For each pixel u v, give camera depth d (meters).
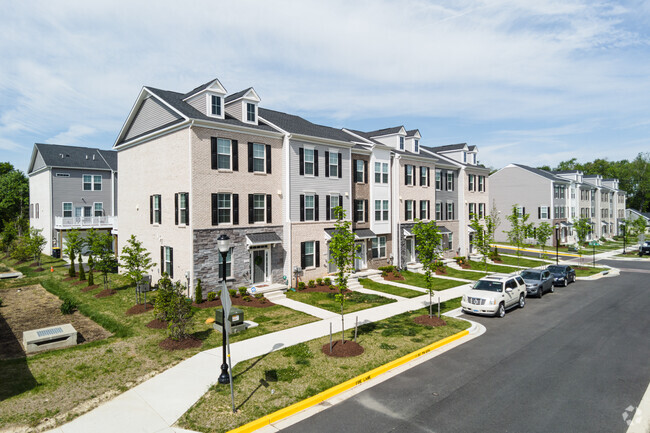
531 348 14.36
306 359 12.72
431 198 35.81
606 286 27.97
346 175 27.58
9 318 18.09
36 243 31.59
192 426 8.81
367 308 19.88
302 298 21.61
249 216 22.42
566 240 57.84
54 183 37.94
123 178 28.00
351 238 14.34
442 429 8.83
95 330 16.28
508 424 9.03
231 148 21.72
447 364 12.77
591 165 103.75
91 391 10.46
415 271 32.03
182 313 14.12
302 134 24.48
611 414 9.49
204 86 22.72
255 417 9.20
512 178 57.38
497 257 39.03
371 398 10.38
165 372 11.66
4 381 11.04
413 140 35.41
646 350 14.11
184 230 20.70
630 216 79.25
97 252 22.30
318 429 8.86
